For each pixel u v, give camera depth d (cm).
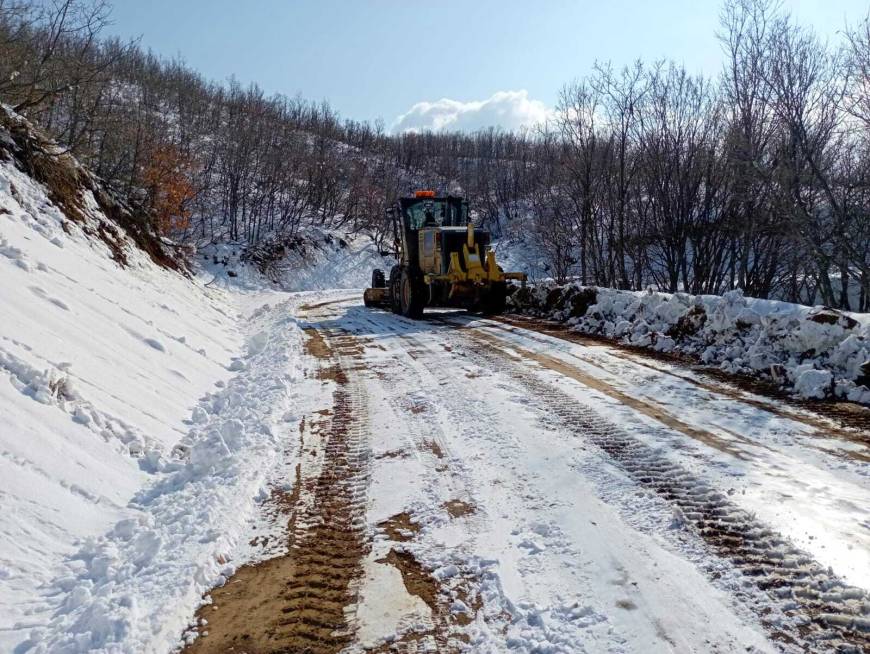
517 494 397
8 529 312
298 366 845
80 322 611
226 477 434
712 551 313
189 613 285
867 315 657
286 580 311
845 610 260
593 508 369
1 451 354
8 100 1067
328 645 259
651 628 256
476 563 318
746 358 703
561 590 289
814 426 500
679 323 850
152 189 1972
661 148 1831
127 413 503
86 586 298
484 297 1337
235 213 3838
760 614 261
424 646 256
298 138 6194
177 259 1648
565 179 2300
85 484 383
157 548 332
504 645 254
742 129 1534
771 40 1490
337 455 490
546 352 861
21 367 439
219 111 5538
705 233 1719
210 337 980
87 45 1237
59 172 1038
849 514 344
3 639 255
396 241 1567
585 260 2127
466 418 566
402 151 8306
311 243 4084
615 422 530
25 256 656
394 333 1140
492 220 5934
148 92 4509
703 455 445
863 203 1305
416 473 444
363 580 309
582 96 2041
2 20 1084
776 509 354
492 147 8588
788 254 1561
